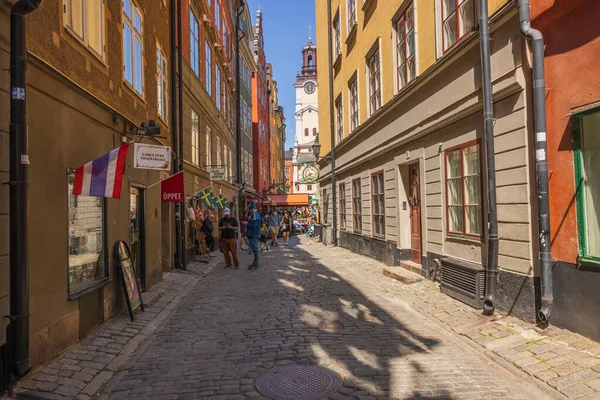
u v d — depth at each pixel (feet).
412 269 33.63
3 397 13.16
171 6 41.22
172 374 15.65
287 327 21.15
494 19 21.17
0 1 13.58
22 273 13.57
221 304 27.14
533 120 19.33
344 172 59.36
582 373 14.02
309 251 60.23
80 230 19.47
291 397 13.32
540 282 18.76
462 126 26.03
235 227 44.98
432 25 29.60
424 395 13.37
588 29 16.31
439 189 29.14
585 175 16.76
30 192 15.16
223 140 75.72
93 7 21.01
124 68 25.58
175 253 41.39
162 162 23.06
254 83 135.64
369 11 44.68
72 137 18.44
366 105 46.52
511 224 20.59
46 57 16.31
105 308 21.68
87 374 15.52
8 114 14.03
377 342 18.75
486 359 16.72
